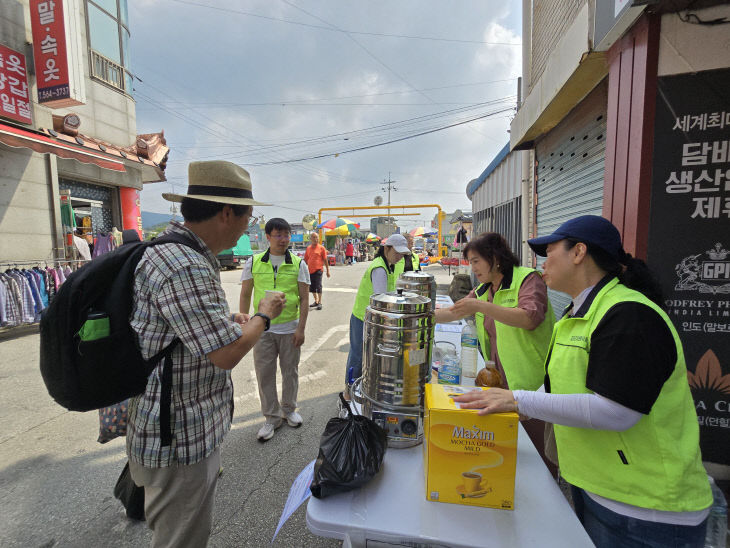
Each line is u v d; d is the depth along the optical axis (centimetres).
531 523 110
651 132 240
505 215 851
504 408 116
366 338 151
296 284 333
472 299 192
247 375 481
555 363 127
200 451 135
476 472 115
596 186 378
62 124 791
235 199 148
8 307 628
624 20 242
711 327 239
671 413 110
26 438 325
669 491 108
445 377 200
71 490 259
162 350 128
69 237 814
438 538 104
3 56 668
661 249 244
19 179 720
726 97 228
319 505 116
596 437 118
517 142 590
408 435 145
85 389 121
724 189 233
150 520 142
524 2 557
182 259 127
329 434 128
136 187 1069
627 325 105
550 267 133
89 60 922
